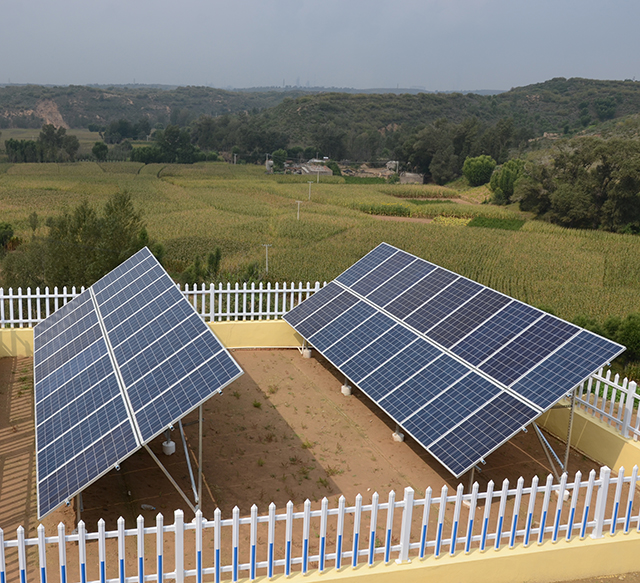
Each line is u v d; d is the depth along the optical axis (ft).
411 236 222.69
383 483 31.63
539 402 29.58
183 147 547.08
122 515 27.53
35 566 23.45
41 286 85.76
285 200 334.03
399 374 37.01
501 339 35.45
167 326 32.96
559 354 31.83
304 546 22.07
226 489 30.09
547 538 26.09
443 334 38.65
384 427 38.37
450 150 488.85
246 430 36.73
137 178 409.49
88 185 353.92
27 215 231.09
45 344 39.78
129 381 29.17
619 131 398.01
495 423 29.66
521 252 200.75
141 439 24.07
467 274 161.79
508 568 24.23
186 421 37.50
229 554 24.79
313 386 44.37
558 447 37.19
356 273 52.42
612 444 34.12
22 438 34.45
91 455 24.63
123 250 83.46
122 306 39.32
